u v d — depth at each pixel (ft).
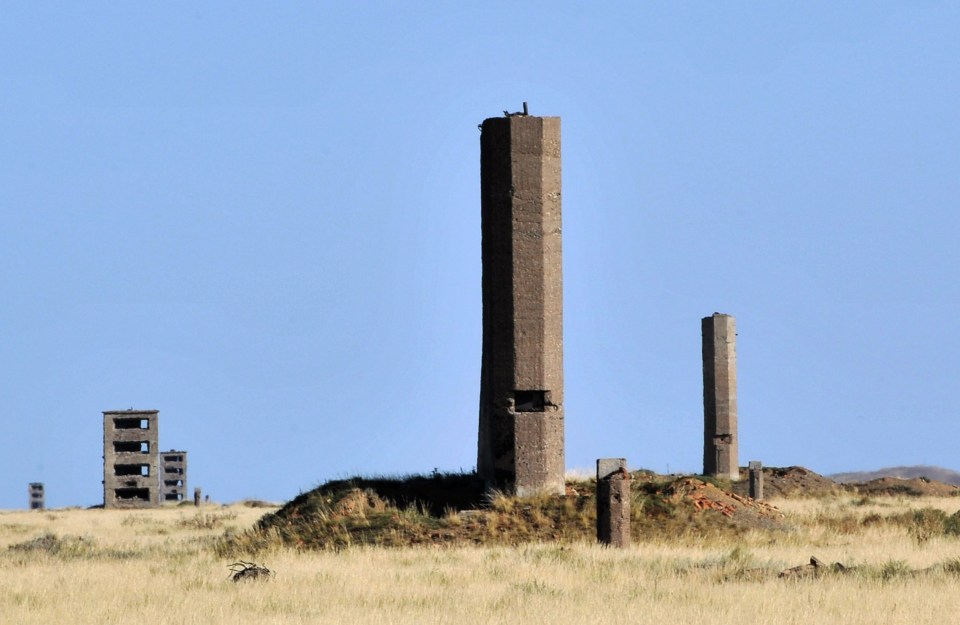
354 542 470.80
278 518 510.99
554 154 518.78
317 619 278.05
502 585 333.62
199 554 454.40
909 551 402.72
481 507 503.61
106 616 289.53
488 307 523.29
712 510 503.20
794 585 317.83
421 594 316.60
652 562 380.78
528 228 514.68
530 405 515.50
